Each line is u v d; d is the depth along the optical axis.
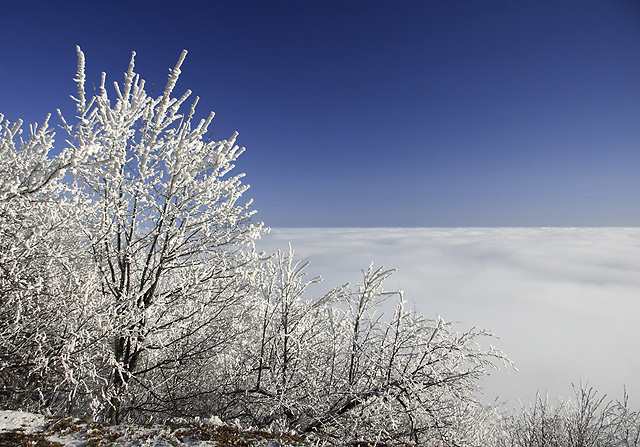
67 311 4.90
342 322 7.30
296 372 7.09
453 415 6.14
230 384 7.03
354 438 5.88
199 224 6.22
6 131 4.87
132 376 5.77
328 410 6.30
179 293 6.14
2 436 3.07
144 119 5.64
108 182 5.40
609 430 8.22
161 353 7.24
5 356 4.59
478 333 6.16
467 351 6.11
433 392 6.38
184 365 6.71
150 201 5.78
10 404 4.66
